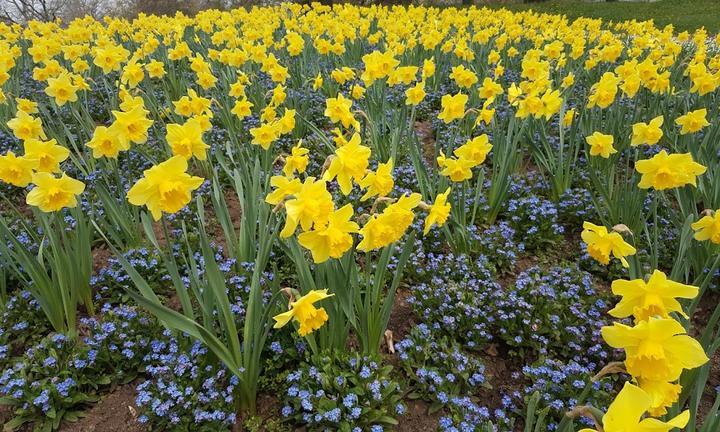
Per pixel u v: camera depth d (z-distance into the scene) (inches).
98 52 217.3
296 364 105.9
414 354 108.2
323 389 94.7
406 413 98.5
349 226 75.8
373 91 241.8
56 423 94.3
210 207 177.8
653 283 61.5
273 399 101.3
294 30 406.3
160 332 111.0
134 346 105.7
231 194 189.2
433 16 475.5
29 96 267.7
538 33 446.0
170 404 90.4
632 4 869.8
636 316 63.0
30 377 98.2
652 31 420.5
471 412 94.0
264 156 175.0
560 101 162.9
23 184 104.1
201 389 97.2
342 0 888.9
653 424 42.2
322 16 436.8
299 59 308.0
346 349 108.5
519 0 976.3
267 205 124.6
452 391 101.3
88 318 121.0
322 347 101.3
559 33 379.6
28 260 106.4
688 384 92.0
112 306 125.5
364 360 99.3
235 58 251.1
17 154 194.7
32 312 116.4
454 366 104.0
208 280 90.1
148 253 134.5
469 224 162.2
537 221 157.6
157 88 281.0
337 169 85.0
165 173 79.9
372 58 192.5
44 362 99.7
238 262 128.9
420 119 271.4
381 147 193.3
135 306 120.6
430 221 92.5
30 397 95.4
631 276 107.0
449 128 227.1
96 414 98.0
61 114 242.5
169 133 100.6
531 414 70.7
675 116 213.5
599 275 143.4
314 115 249.6
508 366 112.3
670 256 143.7
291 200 71.0
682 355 52.8
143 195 80.8
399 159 201.0
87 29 344.2
